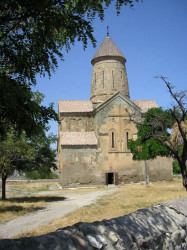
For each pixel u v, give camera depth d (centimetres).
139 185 3397
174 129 1775
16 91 629
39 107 728
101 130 3631
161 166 3766
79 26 661
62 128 3834
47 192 3062
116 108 3716
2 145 1895
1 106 639
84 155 3531
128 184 3578
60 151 3681
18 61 720
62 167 3456
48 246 358
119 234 453
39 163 2322
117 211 1484
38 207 1858
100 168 3547
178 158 1198
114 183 3550
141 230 499
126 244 446
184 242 603
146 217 552
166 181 3750
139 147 2702
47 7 634
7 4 606
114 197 2264
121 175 3581
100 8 664
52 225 1219
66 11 656
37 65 751
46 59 738
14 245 336
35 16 650
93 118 3884
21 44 714
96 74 4091
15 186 3938
